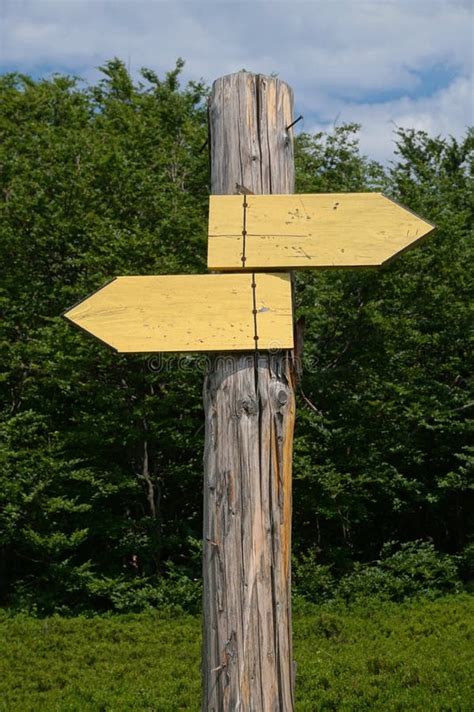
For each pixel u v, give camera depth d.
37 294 16.17
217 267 3.51
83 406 15.65
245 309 3.45
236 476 3.35
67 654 10.15
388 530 18.78
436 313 17.05
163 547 15.75
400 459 17.42
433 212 16.80
